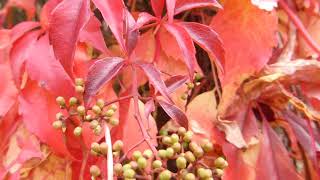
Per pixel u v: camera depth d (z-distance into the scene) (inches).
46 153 21.1
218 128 21.8
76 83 18.2
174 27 19.0
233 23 22.1
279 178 22.2
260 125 23.7
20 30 20.9
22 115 20.3
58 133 19.8
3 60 21.1
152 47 22.5
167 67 22.2
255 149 22.3
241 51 22.0
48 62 19.8
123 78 22.3
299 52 25.5
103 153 17.0
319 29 26.4
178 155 16.8
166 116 23.0
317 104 23.2
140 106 20.4
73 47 17.4
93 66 17.3
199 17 25.1
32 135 20.8
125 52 17.7
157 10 19.8
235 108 22.4
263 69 22.8
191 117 21.6
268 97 23.2
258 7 21.3
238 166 21.6
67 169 20.7
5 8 23.9
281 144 22.9
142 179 17.6
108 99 20.5
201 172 16.3
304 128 23.8
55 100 20.1
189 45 18.6
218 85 24.2
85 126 19.5
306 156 24.3
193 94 24.0
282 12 25.4
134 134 19.9
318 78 22.8
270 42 22.0
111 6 17.8
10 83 20.9
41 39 20.3
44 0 27.3
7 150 21.2
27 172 21.1
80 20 17.6
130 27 18.0
